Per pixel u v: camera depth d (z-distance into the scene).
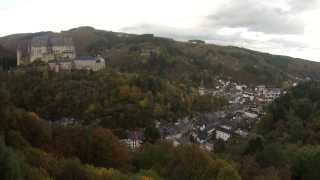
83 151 91.44
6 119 89.25
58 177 67.38
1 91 102.56
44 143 90.94
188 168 83.50
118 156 93.81
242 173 98.94
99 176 71.12
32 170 61.16
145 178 72.50
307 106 198.25
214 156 102.50
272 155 112.38
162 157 94.56
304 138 158.75
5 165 54.50
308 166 109.75
